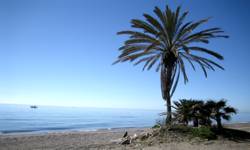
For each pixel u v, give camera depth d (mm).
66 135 26219
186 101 16891
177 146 12344
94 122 64625
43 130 38062
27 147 16797
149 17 18172
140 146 13141
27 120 64625
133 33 19344
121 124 57469
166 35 19234
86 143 18141
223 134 14969
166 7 18844
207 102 16328
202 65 20750
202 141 13438
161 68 19766
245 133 15859
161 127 15656
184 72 21531
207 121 16328
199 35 18719
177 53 18078
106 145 14758
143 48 20047
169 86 19062
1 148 16391
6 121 58281
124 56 20375
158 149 11805
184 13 19078
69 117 91938
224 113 16062
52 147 16297
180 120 16672
